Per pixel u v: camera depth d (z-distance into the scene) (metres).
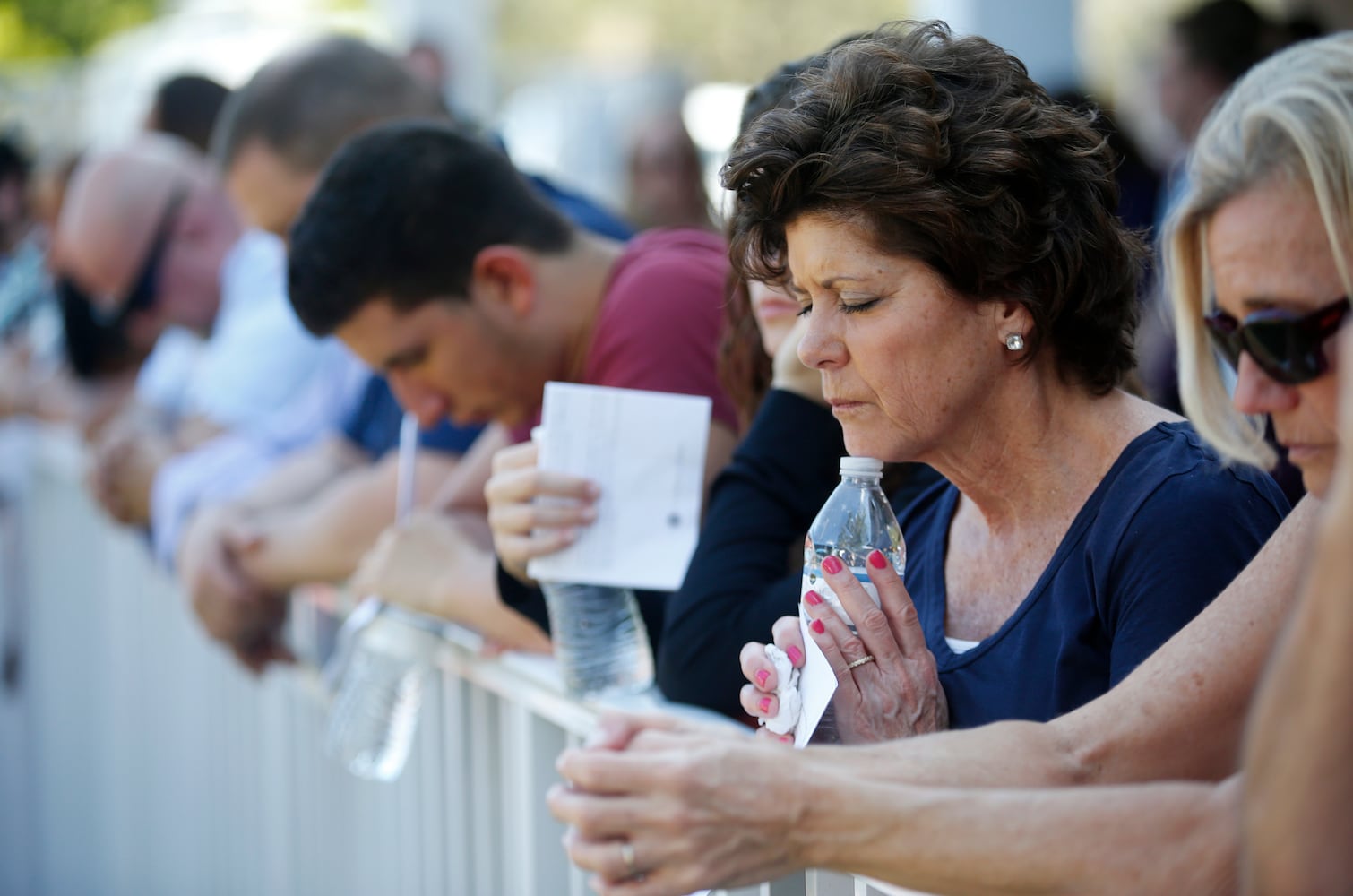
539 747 7.68
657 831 4.09
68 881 17.33
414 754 9.44
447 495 8.70
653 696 6.70
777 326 6.34
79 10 46.78
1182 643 4.31
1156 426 4.83
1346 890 2.98
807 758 4.22
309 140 9.98
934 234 4.52
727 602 5.99
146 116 15.72
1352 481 2.96
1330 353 3.84
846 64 4.72
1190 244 4.30
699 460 6.64
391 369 7.93
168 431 14.84
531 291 7.80
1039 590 4.82
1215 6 13.38
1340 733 2.96
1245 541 4.53
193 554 10.75
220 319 14.90
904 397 4.73
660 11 50.97
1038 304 4.62
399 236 7.58
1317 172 3.76
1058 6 17.14
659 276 7.44
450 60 20.89
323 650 10.55
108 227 14.59
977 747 4.27
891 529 5.05
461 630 8.35
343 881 10.77
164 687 14.31
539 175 9.48
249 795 12.48
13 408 18.05
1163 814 3.86
